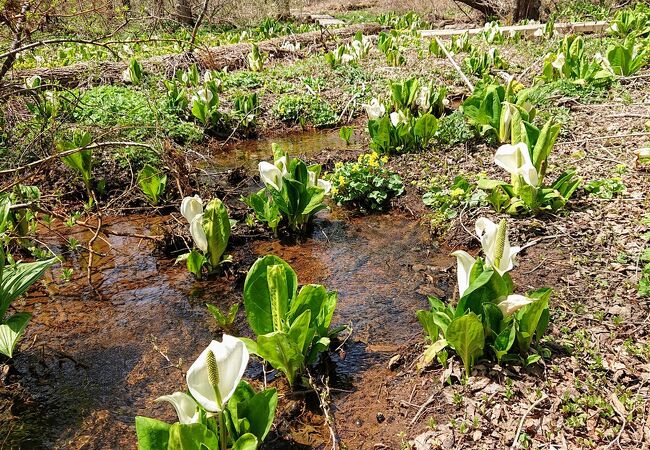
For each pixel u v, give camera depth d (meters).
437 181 5.81
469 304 2.99
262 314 3.18
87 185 5.81
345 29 17.11
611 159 5.62
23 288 3.41
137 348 3.68
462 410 2.82
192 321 3.96
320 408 3.05
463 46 12.77
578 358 3.07
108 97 8.14
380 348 3.53
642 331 3.22
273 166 5.07
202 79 10.73
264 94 9.92
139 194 5.92
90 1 7.17
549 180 5.32
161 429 2.26
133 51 12.19
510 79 6.84
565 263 4.07
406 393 3.06
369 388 3.17
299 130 8.79
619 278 3.78
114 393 3.28
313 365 3.38
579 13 18.52
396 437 2.78
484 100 6.50
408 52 13.04
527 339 3.02
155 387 3.31
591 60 9.62
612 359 3.03
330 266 4.63
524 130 4.86
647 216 4.37
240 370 2.25
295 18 23.25
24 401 3.24
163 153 5.30
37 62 10.70
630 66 8.26
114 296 4.33
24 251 4.98
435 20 23.25
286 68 11.67
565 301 3.62
